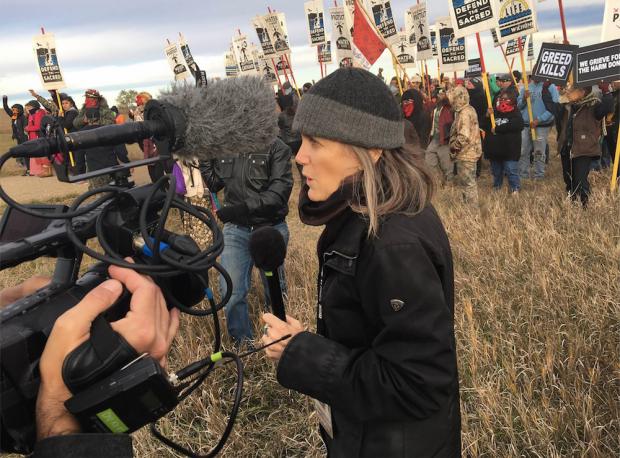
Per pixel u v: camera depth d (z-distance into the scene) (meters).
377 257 1.07
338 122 1.10
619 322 3.15
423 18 10.95
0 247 0.76
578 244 4.62
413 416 1.11
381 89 1.13
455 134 6.56
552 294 3.59
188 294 0.97
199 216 0.93
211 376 3.08
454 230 5.29
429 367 1.06
